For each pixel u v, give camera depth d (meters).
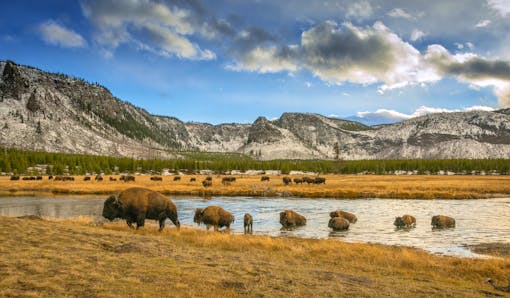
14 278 7.85
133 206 18.41
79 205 41.62
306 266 13.06
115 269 9.37
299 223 29.27
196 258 12.04
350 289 9.80
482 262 15.61
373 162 169.38
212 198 52.44
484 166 153.25
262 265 12.02
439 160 168.00
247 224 25.69
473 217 34.09
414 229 27.61
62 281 8.00
